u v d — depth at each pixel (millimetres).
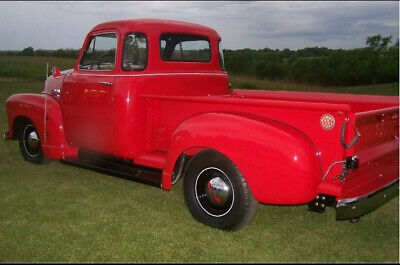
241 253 3311
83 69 4902
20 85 14359
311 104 3135
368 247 3420
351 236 3625
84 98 4836
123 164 4633
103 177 5289
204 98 3814
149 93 4512
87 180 5156
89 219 3943
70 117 5086
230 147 3406
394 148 3691
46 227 3750
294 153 3125
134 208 4238
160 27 4617
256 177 3299
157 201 4449
